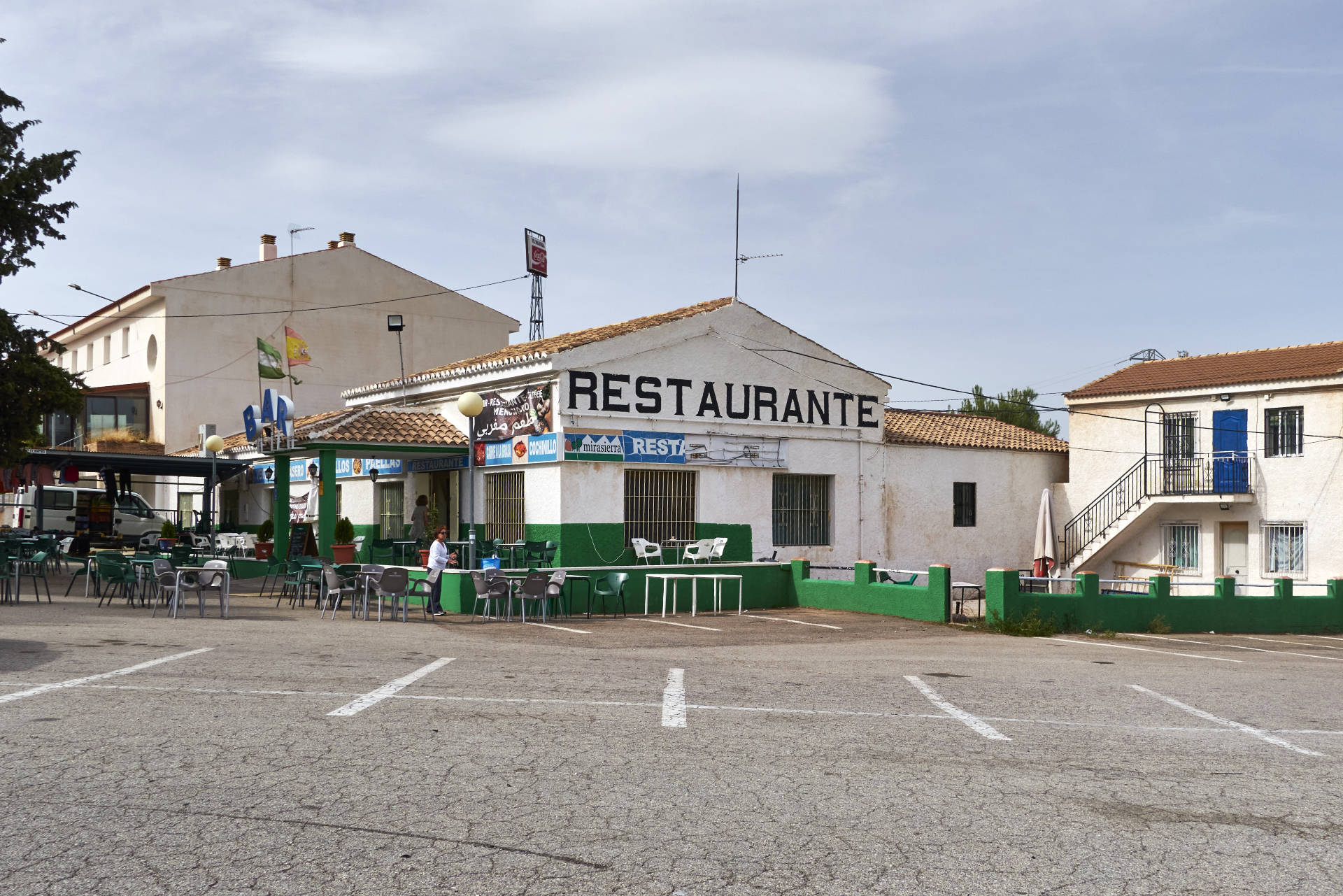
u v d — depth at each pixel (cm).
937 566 1928
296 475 3184
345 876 499
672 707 955
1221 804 677
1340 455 2569
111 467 2919
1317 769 795
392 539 2358
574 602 1967
